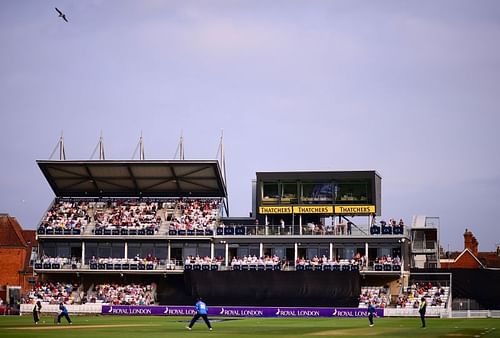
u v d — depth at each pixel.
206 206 112.62
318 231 106.69
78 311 99.56
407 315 92.88
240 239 107.69
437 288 99.25
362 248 105.25
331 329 61.69
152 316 95.12
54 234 110.50
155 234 109.06
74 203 114.75
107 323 73.50
